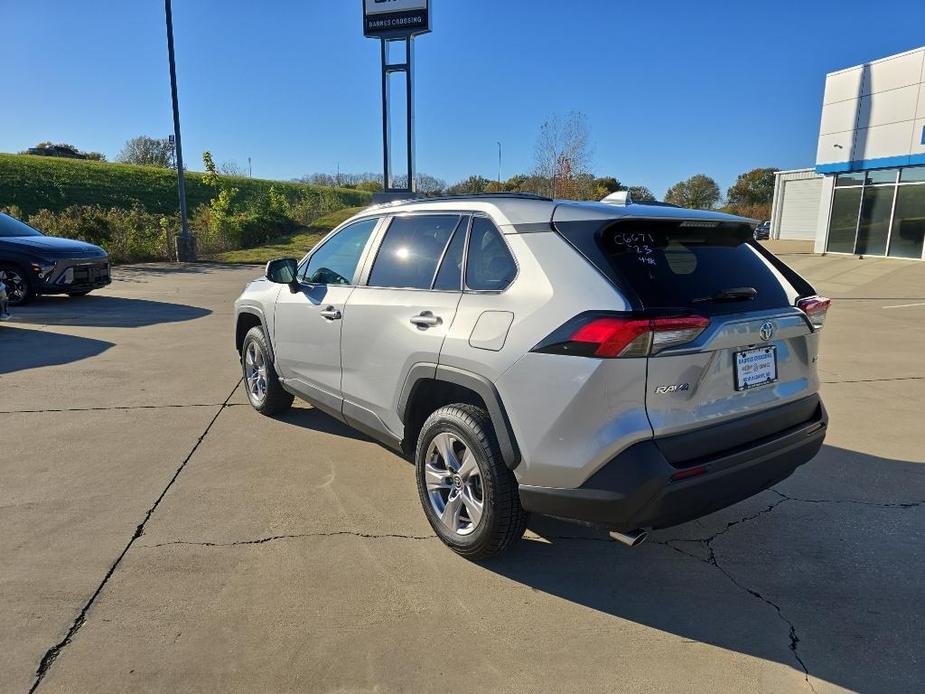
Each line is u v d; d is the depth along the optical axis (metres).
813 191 34.34
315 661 2.43
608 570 3.12
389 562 3.14
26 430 4.92
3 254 10.88
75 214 19.42
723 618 2.75
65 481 4.00
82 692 2.24
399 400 3.48
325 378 4.26
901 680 2.37
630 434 2.46
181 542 3.29
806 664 2.46
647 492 2.45
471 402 3.18
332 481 4.07
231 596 2.83
